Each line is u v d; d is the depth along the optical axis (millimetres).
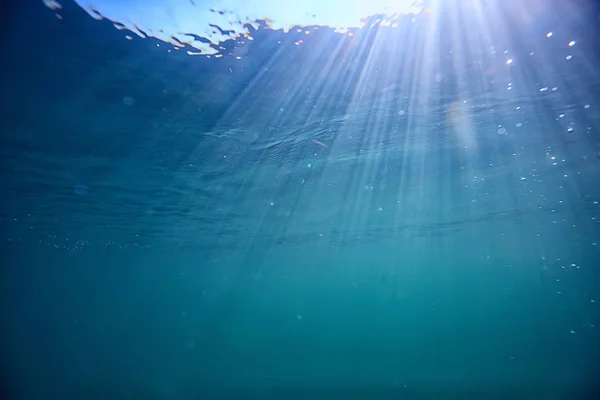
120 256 31750
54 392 19812
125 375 23859
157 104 8539
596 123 10039
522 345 38938
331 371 26328
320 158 12398
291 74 7938
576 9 6008
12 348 38500
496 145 11539
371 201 17625
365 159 12617
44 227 19781
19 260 32344
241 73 7805
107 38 6570
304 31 7055
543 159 12578
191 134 10078
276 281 56688
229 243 26406
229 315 89625
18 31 6059
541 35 6680
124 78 7539
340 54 7461
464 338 55094
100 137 9875
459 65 7648
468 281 57188
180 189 14430
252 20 6734
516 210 19391
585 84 8273
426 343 50344
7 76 7055
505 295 64250
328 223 21781
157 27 6578
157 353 37188
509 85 8352
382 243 29078
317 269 45281
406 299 75000
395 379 21375
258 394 19000
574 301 52406
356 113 9508
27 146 10094
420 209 19203
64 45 6512
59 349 38625
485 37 6832
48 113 8492
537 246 30750
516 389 17672
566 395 15766
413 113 9555
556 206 18516
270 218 19922
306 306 90750
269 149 11445
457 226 23438
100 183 13258
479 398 16500
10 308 59031
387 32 6941
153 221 19297
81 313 69688
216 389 20500
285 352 42906
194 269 41594
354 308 88438
